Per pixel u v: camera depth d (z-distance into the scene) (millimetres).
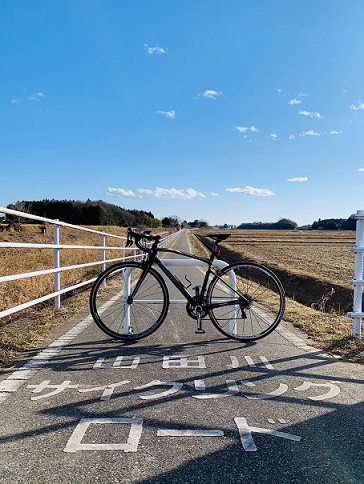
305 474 2146
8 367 3783
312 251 37219
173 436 2510
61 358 4055
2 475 2100
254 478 2105
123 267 4906
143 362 3949
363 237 5023
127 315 4934
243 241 55688
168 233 35000
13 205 36000
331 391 3256
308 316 6191
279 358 4129
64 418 2738
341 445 2438
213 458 2279
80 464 2201
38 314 6207
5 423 2666
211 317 4879
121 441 2443
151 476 2107
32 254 14984
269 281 5551
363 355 4234
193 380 3467
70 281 10016
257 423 2695
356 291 4957
